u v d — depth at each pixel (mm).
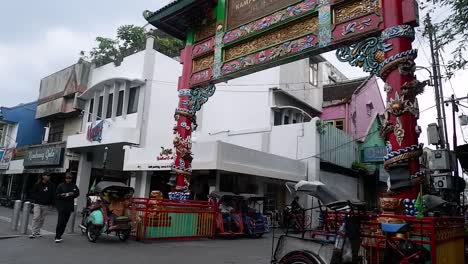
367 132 26125
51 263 7523
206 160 16156
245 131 22859
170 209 12039
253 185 19734
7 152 28812
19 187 28562
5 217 16516
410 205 7199
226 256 9625
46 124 29000
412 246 6203
